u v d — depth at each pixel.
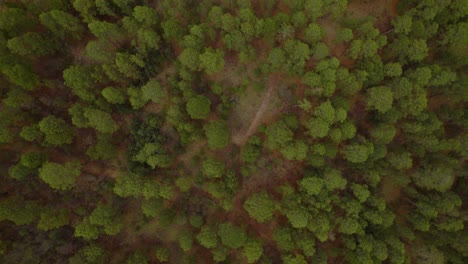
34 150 57.16
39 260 54.16
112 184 60.44
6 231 54.22
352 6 64.38
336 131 56.28
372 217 57.34
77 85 53.72
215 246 57.47
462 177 65.81
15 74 50.06
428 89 62.94
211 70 57.22
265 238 62.62
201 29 55.06
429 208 58.72
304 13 58.25
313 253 56.41
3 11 55.72
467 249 58.75
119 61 54.31
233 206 63.06
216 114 62.22
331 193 59.69
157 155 57.53
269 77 63.28
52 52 56.88
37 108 55.91
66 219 54.62
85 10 54.88
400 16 59.56
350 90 57.84
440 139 61.78
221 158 63.09
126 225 61.16
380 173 61.09
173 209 60.41
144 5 59.47
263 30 56.75
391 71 57.53
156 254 57.31
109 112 58.47
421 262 59.41
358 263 56.38
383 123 60.09
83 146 60.34
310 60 61.28
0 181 54.94
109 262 58.62
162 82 62.06
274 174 63.25
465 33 57.91
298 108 62.59
